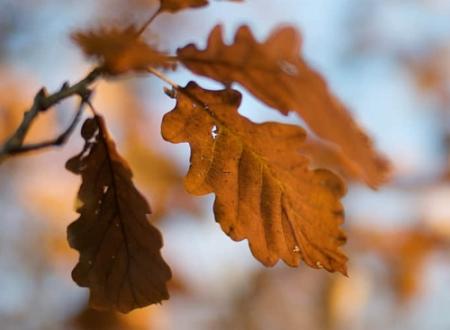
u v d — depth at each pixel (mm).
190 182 859
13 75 1823
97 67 874
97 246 876
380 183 1009
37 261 1805
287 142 873
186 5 860
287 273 2203
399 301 2104
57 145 890
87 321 1378
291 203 867
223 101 873
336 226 867
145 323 1399
